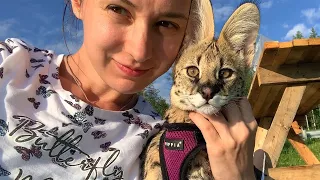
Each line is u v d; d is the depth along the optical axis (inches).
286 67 23.3
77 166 9.8
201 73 12.3
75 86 11.5
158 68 10.8
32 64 10.9
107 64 10.5
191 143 11.0
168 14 10.2
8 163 9.2
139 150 11.0
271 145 23.7
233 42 13.2
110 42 10.0
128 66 10.3
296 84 23.9
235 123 11.1
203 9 13.0
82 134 10.1
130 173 10.7
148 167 11.3
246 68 13.4
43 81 10.6
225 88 12.0
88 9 10.3
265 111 30.9
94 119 10.6
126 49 10.2
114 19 9.9
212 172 10.8
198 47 12.8
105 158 10.2
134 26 10.0
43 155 9.5
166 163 10.9
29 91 10.1
